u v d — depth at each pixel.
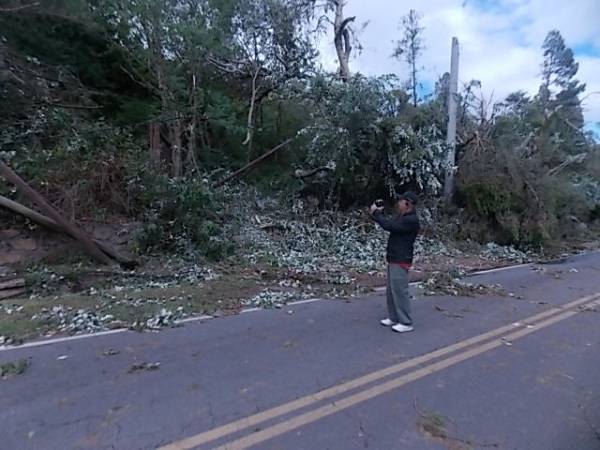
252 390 3.20
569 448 2.55
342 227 11.55
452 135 12.76
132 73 11.61
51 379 3.31
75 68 10.73
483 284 7.72
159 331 4.53
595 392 3.35
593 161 19.92
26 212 6.78
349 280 7.43
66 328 4.49
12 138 8.35
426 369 3.71
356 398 3.13
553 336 4.76
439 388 3.34
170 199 8.09
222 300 5.79
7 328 4.37
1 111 8.75
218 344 4.19
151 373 3.46
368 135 11.57
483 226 12.89
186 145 11.84
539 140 15.23
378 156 11.98
